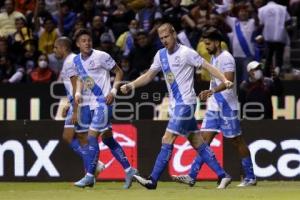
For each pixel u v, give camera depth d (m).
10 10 63.62
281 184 42.47
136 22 60.28
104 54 38.81
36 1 65.38
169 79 37.19
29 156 46.59
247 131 45.56
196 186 41.09
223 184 38.59
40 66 57.06
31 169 46.59
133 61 56.50
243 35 57.34
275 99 52.75
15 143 46.59
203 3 60.78
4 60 58.56
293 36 64.44
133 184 43.31
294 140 45.31
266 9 58.94
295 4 65.19
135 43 56.81
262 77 49.16
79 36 38.97
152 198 32.56
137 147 46.03
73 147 41.94
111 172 45.84
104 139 39.81
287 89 53.09
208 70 36.91
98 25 59.94
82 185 38.66
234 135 40.28
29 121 46.56
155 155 45.91
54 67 59.88
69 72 39.56
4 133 46.66
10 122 46.59
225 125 40.19
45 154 46.47
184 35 58.06
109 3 65.69
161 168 37.22
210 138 40.62
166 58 37.06
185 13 61.69
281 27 59.03
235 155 45.56
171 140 37.19
